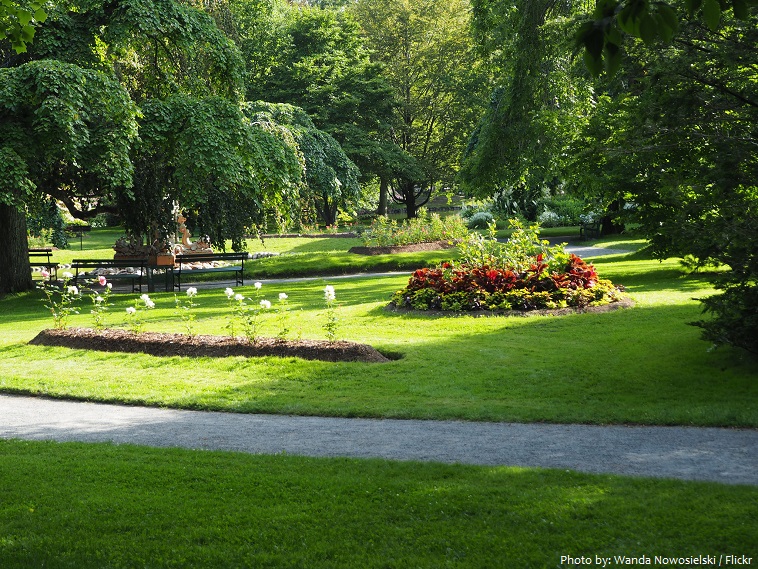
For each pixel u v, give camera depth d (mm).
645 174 14461
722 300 7902
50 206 21719
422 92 55031
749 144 10406
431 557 3721
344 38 50562
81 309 16953
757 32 10422
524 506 4324
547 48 21094
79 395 8375
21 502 4719
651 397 7371
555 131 18719
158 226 21328
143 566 3762
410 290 13578
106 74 17625
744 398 7117
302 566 3674
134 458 5707
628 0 2738
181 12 19172
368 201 58250
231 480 5035
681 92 10875
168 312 14969
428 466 5242
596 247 28250
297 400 7816
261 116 30031
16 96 15922
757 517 4031
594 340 10039
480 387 8055
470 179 23234
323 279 21922
